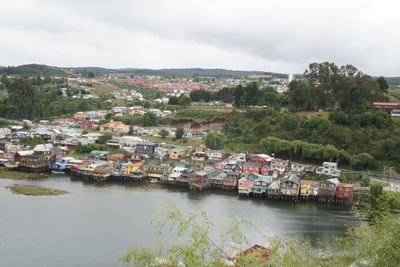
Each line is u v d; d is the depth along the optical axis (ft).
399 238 72.79
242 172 444.14
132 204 336.29
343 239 80.94
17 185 374.84
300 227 300.61
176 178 415.64
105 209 318.04
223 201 367.45
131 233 264.11
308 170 447.01
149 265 76.43
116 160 476.95
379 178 430.20
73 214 301.43
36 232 260.01
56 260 221.46
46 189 365.40
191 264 66.59
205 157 502.38
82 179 421.59
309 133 519.19
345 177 428.97
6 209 302.66
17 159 449.89
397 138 476.54
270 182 402.31
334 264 76.43
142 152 515.91
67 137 548.31
